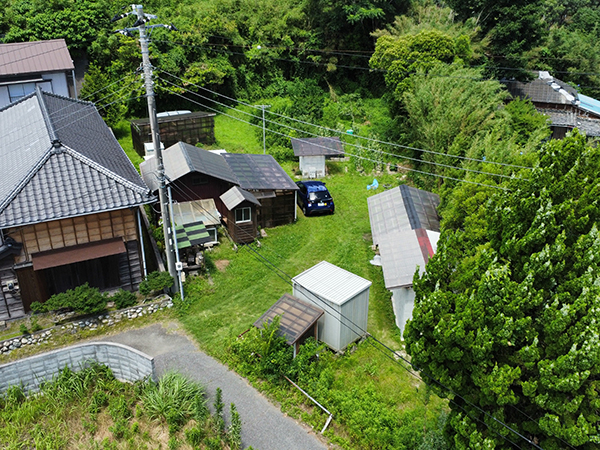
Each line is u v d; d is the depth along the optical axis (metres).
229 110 36.50
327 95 41.44
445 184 21.83
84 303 15.35
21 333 15.09
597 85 49.88
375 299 18.52
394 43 32.78
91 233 16.23
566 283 9.27
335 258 20.98
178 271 17.11
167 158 23.05
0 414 12.31
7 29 32.25
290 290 18.55
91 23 33.41
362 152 31.11
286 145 31.95
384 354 15.48
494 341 9.30
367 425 12.15
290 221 23.84
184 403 12.52
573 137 11.12
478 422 10.15
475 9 36.09
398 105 32.75
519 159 16.45
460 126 24.58
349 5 40.03
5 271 15.23
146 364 13.13
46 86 28.27
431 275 11.48
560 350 8.79
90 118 23.08
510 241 10.10
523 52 35.16
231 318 16.72
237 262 20.19
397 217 20.53
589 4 65.75
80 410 12.55
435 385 10.82
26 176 15.48
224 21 37.72
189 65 34.50
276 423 12.62
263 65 39.97
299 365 13.86
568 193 10.13
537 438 9.56
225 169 23.20
